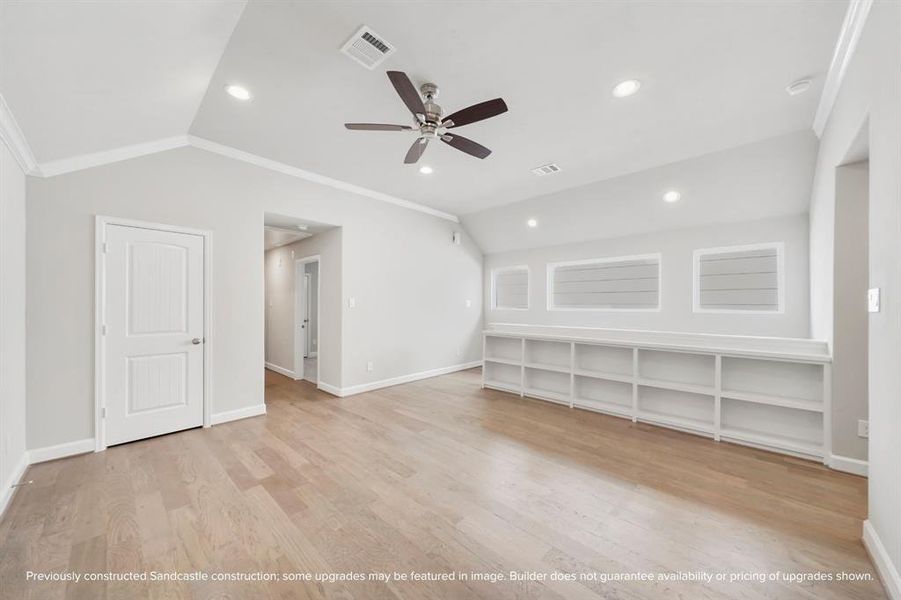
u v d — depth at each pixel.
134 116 2.55
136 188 3.05
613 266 5.55
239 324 3.66
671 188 4.23
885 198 1.56
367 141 3.37
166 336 3.21
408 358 5.45
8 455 2.23
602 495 2.23
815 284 3.55
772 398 2.91
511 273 6.84
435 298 5.94
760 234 4.29
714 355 3.19
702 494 2.24
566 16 1.88
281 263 6.12
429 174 4.27
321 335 4.95
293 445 3.00
